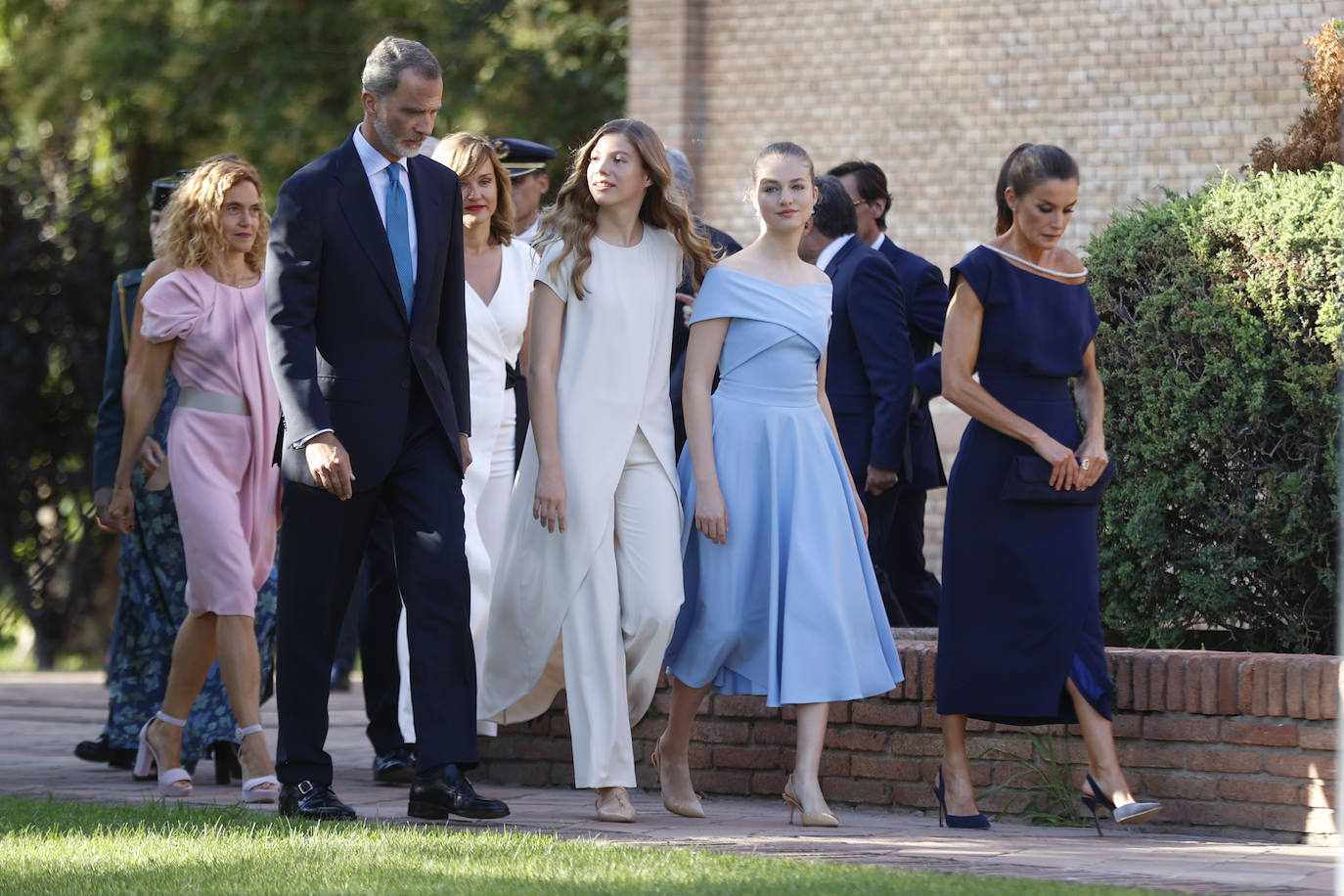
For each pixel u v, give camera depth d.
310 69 48.44
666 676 15.80
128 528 16.89
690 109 35.47
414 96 12.88
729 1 35.34
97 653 46.28
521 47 46.72
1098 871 11.10
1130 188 32.03
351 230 12.91
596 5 50.25
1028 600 13.27
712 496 13.42
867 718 14.80
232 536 15.18
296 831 11.81
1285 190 14.98
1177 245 15.30
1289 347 14.80
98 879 9.77
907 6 33.91
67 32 50.19
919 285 19.23
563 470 13.23
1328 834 12.88
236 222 15.66
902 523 19.77
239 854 10.66
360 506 13.02
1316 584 14.98
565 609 13.18
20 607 45.81
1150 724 13.63
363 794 15.58
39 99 48.84
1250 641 15.38
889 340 17.47
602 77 46.84
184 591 16.86
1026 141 32.88
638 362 13.40
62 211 47.28
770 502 13.52
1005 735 14.27
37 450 46.31
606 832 12.60
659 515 13.30
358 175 13.08
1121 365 15.51
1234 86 31.31
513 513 13.57
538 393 13.30
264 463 15.73
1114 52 32.19
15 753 19.12
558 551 13.23
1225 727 13.37
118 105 49.91
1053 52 32.69
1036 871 11.02
